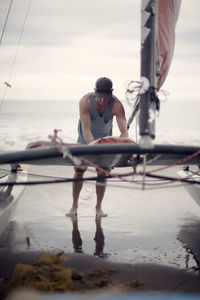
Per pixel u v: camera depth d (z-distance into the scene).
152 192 6.06
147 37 2.86
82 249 3.59
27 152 2.84
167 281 2.85
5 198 3.97
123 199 5.66
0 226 3.52
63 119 27.44
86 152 2.77
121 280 2.86
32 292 1.92
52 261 3.04
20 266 2.68
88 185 6.60
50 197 5.79
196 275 2.98
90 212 4.97
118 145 2.76
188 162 3.63
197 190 4.39
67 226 4.34
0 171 5.24
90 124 4.42
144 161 2.85
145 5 2.88
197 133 19.23
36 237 3.93
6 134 19.53
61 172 7.59
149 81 2.80
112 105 4.35
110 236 4.00
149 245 3.72
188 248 3.64
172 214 4.89
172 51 3.81
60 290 2.46
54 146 2.83
